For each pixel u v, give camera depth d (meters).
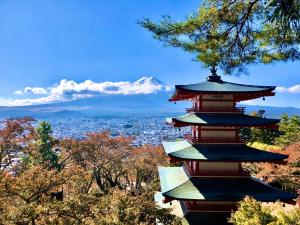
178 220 25.03
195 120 29.03
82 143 65.25
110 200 23.89
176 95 31.98
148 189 57.28
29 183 28.98
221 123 28.44
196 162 28.88
